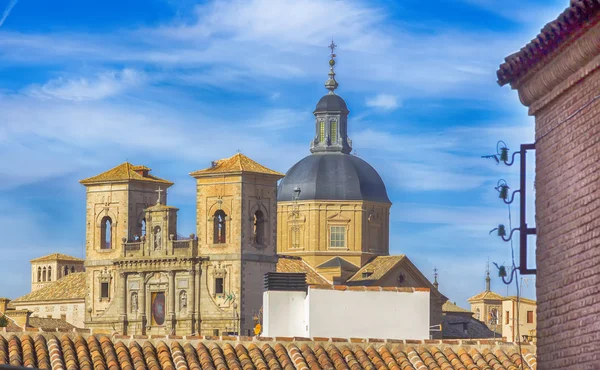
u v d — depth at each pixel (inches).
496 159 1585.9
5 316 6048.2
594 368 1378.0
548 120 1514.5
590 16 1353.3
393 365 2320.4
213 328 7578.7
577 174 1429.6
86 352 2304.4
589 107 1406.3
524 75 1540.4
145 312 7775.6
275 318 2534.5
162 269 7721.5
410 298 2497.5
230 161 7731.3
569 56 1424.7
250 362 2306.8
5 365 1142.3
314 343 2372.0
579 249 1418.6
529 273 1569.9
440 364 2332.7
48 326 6496.1
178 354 2310.5
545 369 1508.4
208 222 7672.2
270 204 7746.1
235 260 7573.8
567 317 1445.6
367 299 2485.2
